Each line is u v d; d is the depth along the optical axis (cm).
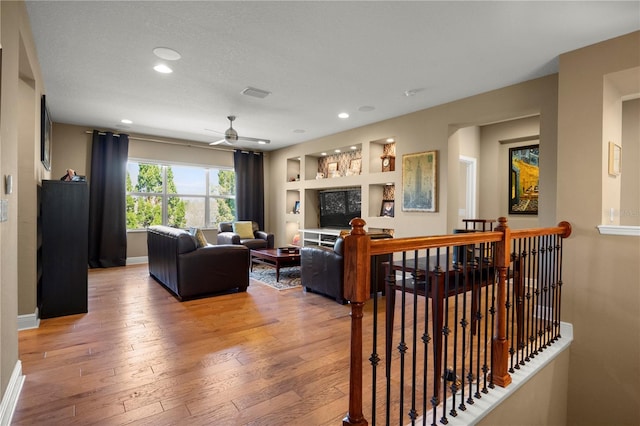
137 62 343
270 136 679
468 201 620
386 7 247
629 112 395
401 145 527
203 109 499
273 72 365
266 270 602
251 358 256
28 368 238
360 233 145
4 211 189
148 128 620
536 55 324
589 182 305
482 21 265
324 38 293
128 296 427
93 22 270
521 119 579
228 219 794
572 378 313
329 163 740
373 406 154
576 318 311
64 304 349
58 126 588
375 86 405
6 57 193
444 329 183
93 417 184
